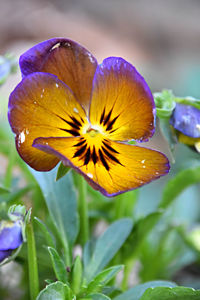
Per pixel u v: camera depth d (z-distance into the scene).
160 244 0.28
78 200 0.26
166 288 0.21
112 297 0.23
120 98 0.20
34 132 0.20
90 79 0.21
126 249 0.26
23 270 0.25
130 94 0.20
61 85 0.20
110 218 0.27
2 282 0.26
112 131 0.21
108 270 0.21
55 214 0.23
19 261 0.23
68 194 0.24
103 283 0.21
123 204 0.26
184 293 0.21
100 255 0.23
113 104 0.20
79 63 0.21
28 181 0.29
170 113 0.22
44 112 0.20
